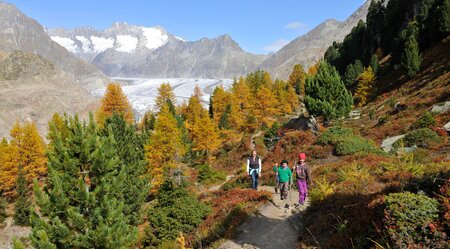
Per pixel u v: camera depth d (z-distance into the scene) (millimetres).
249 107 68000
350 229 8203
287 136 30828
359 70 80375
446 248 5668
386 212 6797
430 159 17938
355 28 103750
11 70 191625
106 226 12273
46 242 11312
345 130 26375
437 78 43188
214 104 82438
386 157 19250
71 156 13547
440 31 55719
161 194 16391
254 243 10805
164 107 66500
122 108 69062
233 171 43500
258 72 112750
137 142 39062
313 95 45250
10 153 51625
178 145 39781
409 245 6043
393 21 79188
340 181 15203
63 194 12383
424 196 6738
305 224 11047
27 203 42406
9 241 38875
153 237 14922
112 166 13914
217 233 12664
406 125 30891
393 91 54312
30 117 135250
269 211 14188
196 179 37688
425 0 65812
